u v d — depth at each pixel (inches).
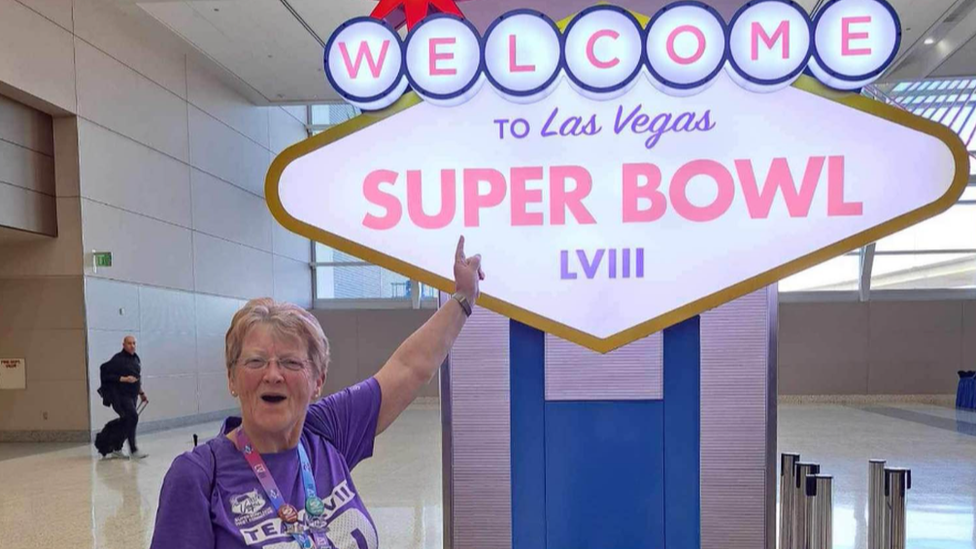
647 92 102.9
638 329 104.7
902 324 598.5
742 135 101.7
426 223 105.7
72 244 362.3
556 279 105.6
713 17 95.4
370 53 100.0
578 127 104.1
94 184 373.1
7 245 363.9
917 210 98.6
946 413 499.2
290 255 644.1
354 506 58.0
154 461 301.6
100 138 379.2
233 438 56.7
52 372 364.8
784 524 119.5
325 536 54.2
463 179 105.4
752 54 95.3
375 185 105.7
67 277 362.9
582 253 105.1
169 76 449.1
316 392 58.4
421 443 350.6
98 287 374.3
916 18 396.8
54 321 364.5
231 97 534.3
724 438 114.8
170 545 50.4
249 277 561.3
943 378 593.9
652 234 104.0
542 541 116.1
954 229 598.9
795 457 120.0
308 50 452.8
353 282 687.7
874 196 99.4
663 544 114.9
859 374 602.9
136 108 412.2
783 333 609.6
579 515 115.8
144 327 417.4
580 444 115.7
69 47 357.1
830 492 113.8
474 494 118.5
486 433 118.5
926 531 173.8
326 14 395.5
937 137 97.3
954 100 554.6
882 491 114.1
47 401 365.1
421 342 75.1
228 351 56.7
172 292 450.0
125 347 314.5
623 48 97.4
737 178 102.3
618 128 103.7
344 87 100.7
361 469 270.4
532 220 105.3
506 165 105.3
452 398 119.2
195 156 480.4
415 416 513.3
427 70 99.5
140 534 178.9
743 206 102.3
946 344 593.6
